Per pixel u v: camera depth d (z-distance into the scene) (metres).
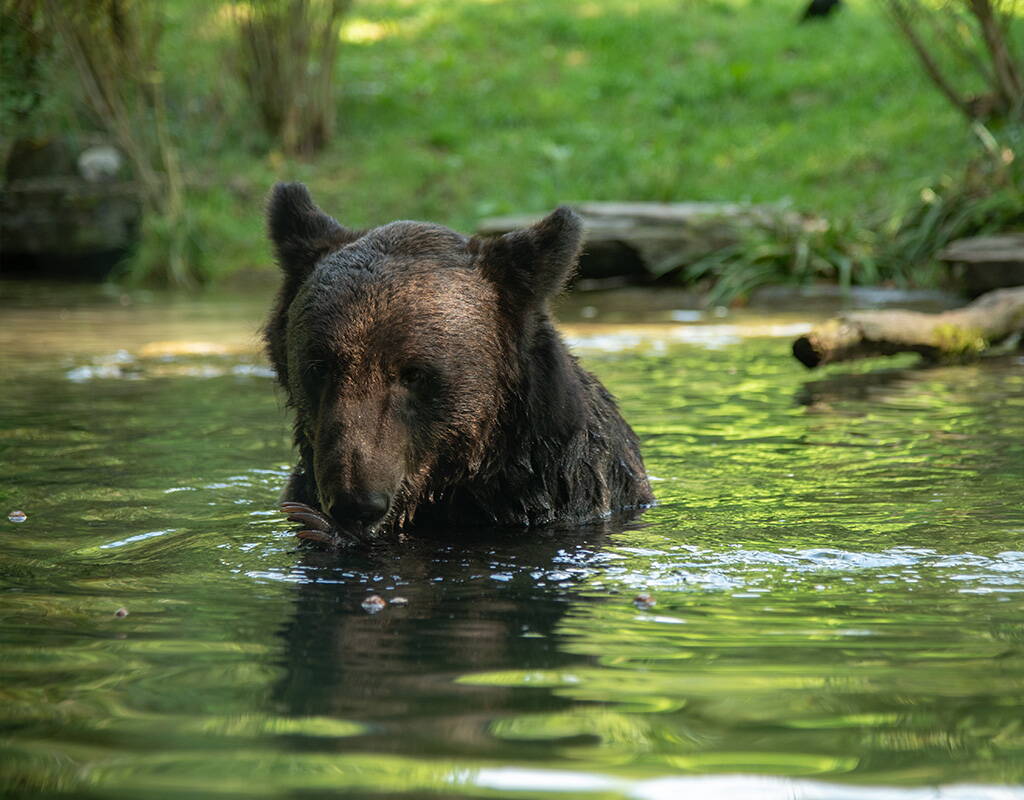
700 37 44.72
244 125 37.38
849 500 9.66
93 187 31.30
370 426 7.87
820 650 5.96
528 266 8.73
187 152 35.50
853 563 7.77
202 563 7.82
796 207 31.20
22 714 5.06
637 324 21.94
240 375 16.52
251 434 12.52
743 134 36.81
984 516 9.01
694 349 18.81
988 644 6.05
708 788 4.28
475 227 32.31
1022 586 7.20
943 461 11.05
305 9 36.25
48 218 30.64
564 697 5.26
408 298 8.12
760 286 26.62
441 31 46.91
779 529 8.77
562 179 34.69
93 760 4.55
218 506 9.50
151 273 30.42
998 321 18.14
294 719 4.99
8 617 6.57
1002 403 14.00
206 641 6.13
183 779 4.37
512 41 45.75
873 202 31.39
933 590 7.12
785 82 39.34
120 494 9.88
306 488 9.05
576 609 6.76
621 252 27.84
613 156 35.56
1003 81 30.53
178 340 20.09
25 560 7.87
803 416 13.43
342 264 8.35
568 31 45.84
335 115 39.31
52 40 30.42
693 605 6.83
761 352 18.47
